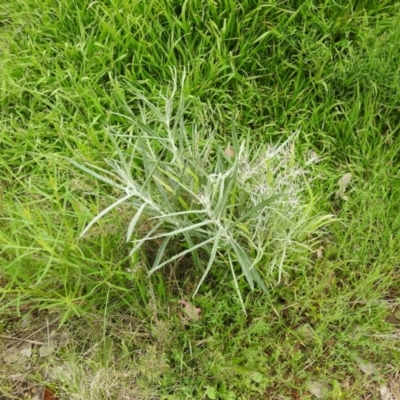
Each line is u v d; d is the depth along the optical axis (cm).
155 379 182
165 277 198
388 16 233
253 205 178
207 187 162
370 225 200
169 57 225
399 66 217
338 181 213
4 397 187
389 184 213
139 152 205
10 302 177
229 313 191
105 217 191
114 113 210
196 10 225
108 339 190
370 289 196
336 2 230
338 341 189
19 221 186
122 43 225
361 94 225
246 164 178
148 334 190
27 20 237
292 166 182
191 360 187
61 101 224
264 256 189
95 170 204
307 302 191
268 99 226
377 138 221
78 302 188
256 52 228
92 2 228
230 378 183
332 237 205
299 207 183
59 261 172
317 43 222
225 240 173
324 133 219
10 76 225
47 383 186
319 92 226
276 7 223
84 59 225
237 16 226
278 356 187
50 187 204
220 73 227
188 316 191
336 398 182
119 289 188
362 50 225
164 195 170
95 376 180
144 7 225
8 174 218
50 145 216
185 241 190
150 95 221
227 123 223
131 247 189
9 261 190
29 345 194
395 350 190
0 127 223
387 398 185
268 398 185
